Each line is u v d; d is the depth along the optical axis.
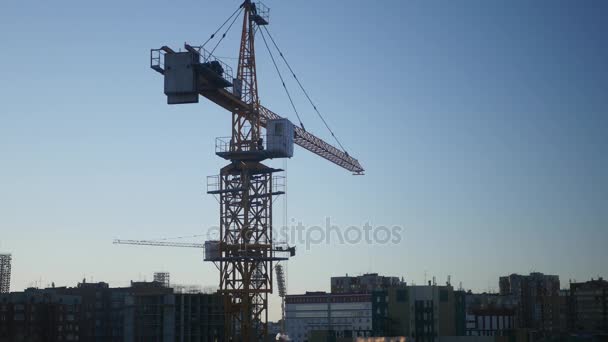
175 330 169.38
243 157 127.56
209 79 116.62
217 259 127.19
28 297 199.12
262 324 133.25
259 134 131.00
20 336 191.75
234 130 130.25
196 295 172.12
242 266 128.75
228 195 128.88
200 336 169.75
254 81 132.00
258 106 131.88
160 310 171.00
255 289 128.38
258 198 129.00
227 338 127.94
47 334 197.12
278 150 126.75
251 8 132.88
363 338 197.50
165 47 112.25
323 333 196.88
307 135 161.00
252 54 132.75
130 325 173.50
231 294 128.62
